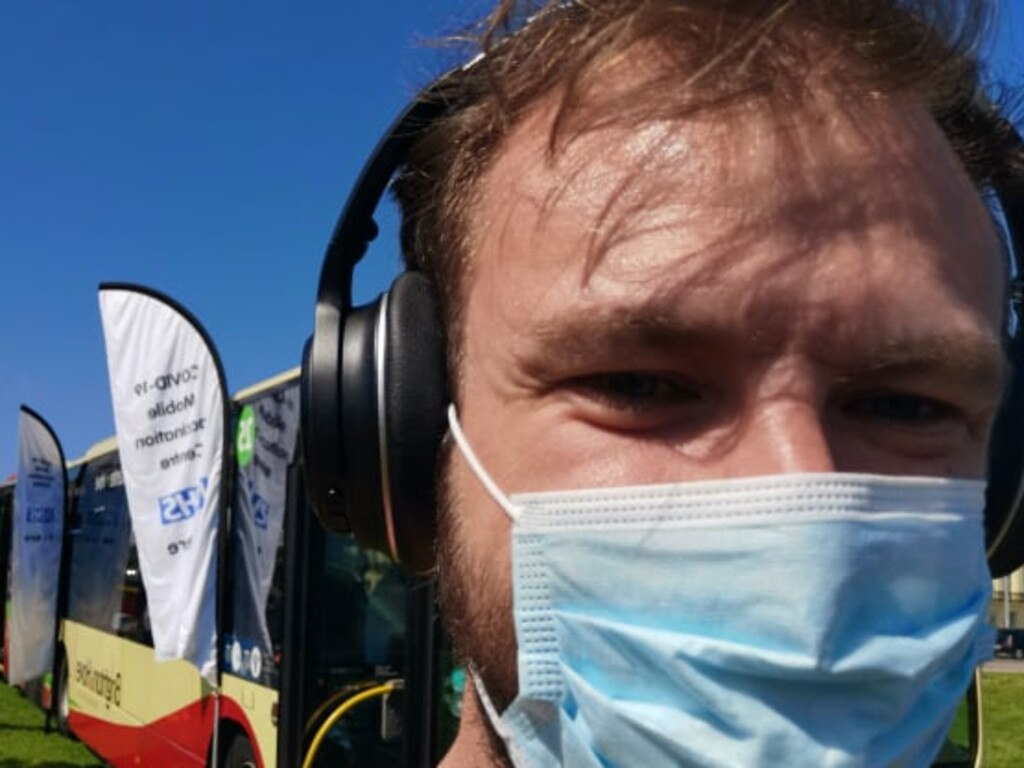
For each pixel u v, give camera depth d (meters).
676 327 0.23
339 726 1.06
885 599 0.24
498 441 0.26
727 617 0.23
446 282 0.29
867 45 0.24
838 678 0.23
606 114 0.24
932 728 0.25
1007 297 0.29
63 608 2.21
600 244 0.24
